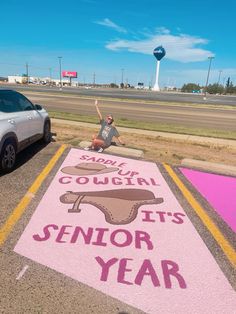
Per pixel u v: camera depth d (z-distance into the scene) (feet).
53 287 10.53
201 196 19.81
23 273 11.16
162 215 16.55
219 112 85.30
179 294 10.50
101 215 16.05
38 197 17.95
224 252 13.30
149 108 85.20
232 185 22.38
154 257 12.59
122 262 12.12
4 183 19.90
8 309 9.46
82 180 21.31
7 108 23.26
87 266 11.76
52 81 541.34
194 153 32.07
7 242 13.12
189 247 13.52
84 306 9.74
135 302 10.02
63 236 13.83
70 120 49.85
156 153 30.91
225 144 37.42
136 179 22.29
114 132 30.45
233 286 11.10
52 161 25.58
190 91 494.18
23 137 24.58
